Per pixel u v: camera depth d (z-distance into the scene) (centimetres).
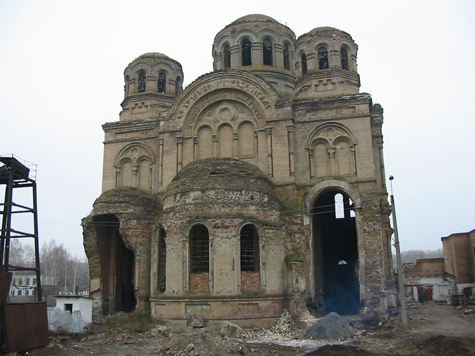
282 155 3425
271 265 2994
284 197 3350
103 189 3991
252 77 3597
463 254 5647
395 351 2119
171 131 3741
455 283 5153
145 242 3488
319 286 3822
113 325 3055
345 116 3453
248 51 4459
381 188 3684
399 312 3562
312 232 3419
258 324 2845
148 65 4334
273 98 3531
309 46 3831
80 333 2853
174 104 3772
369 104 3456
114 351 2300
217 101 3691
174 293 2944
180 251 2978
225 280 2858
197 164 3212
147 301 3400
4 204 2680
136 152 4000
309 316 2941
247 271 2947
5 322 2269
